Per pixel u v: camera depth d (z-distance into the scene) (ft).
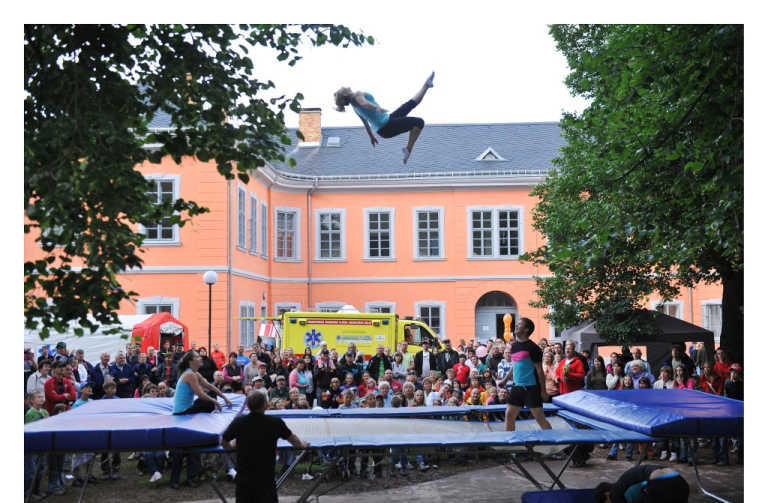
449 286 115.75
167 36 30.25
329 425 38.83
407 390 48.57
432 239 116.67
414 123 20.85
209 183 90.68
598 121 43.34
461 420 43.45
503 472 44.42
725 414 33.06
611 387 50.31
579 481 41.39
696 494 37.65
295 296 114.52
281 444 30.32
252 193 102.99
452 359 64.90
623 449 50.88
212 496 39.22
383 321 74.49
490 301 118.32
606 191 47.65
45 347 54.49
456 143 123.03
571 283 68.18
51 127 24.80
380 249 116.47
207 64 30.17
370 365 59.21
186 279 90.38
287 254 114.93
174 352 58.85
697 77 36.04
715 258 54.44
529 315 114.62
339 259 115.85
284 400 46.50
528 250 115.24
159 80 29.53
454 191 116.37
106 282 25.30
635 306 65.57
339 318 74.43
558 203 65.41
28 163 23.66
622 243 42.96
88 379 51.72
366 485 41.52
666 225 42.37
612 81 39.50
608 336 64.23
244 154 30.19
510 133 125.18
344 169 118.83
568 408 41.37
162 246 90.38
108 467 43.37
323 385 52.80
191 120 29.96
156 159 29.14
